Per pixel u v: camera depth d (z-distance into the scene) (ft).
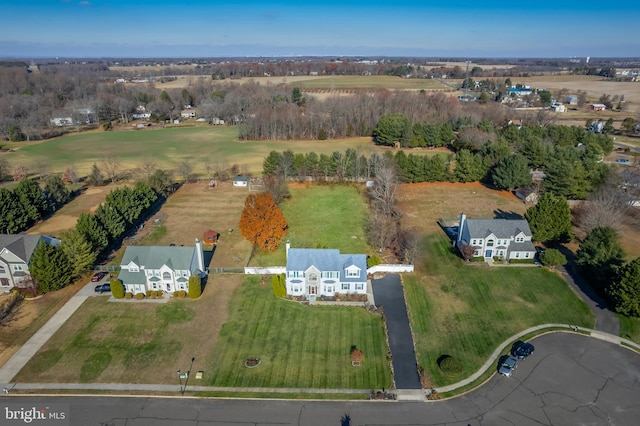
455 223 316.19
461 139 504.43
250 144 569.23
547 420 151.12
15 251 227.61
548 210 271.69
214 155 512.22
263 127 596.70
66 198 362.74
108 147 559.79
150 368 175.01
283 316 209.67
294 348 187.93
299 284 223.30
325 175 415.64
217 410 155.22
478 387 166.61
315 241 287.69
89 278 241.35
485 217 327.67
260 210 260.83
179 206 353.92
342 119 605.31
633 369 174.50
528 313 211.00
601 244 234.58
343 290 226.79
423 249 276.41
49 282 222.69
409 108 647.56
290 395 162.40
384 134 531.91
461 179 409.69
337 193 385.91
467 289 231.91
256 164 469.57
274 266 255.50
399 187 400.47
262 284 236.43
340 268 224.53
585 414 153.28
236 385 167.12
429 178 410.31
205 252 273.13
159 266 224.12
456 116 620.08
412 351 186.50
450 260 262.67
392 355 183.83
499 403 158.71
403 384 168.14
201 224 316.60
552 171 351.05
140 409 155.22
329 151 519.60
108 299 222.07
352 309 215.72
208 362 178.81
